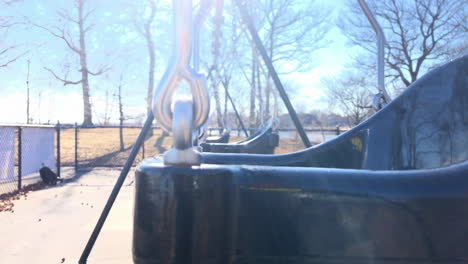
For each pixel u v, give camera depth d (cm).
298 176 107
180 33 106
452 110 201
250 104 2297
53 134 1204
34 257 431
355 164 246
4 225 571
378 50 355
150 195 96
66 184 1009
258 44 527
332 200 104
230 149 449
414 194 102
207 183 95
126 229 539
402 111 228
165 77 106
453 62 211
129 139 2139
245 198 104
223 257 96
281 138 1909
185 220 93
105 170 1317
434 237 100
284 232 103
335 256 102
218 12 555
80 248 459
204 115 104
